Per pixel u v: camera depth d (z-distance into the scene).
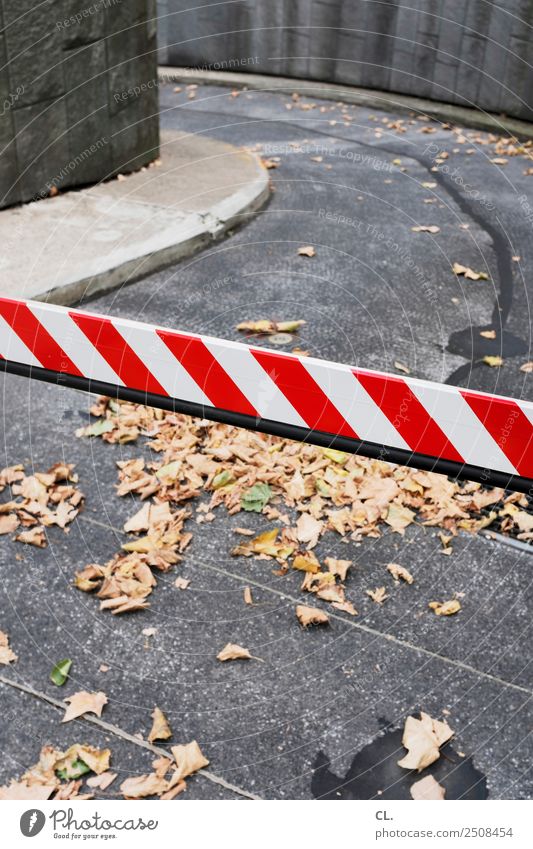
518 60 8.20
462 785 2.21
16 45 5.12
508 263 5.39
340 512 3.12
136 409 3.64
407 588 2.82
